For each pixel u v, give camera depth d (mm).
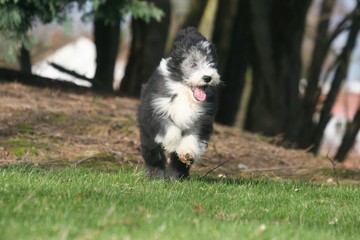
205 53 10852
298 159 17312
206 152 16031
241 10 25328
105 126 16250
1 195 8820
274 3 25031
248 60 25531
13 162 13250
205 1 24953
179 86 10852
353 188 12086
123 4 18344
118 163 13859
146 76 23984
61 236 6949
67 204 8500
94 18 18906
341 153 26078
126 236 7078
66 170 11625
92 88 21344
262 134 22531
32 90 18547
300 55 25453
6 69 20516
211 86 10930
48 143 14773
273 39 25078
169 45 32000
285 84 25156
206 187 10883
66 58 64438
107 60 25188
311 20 44250
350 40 25562
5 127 15312
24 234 7102
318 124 26109
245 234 7559
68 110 17078
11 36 17500
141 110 11336
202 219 8180
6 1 16938
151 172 11438
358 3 25156
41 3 17156
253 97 25453
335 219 9336
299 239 7629
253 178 13430
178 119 10883
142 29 24125
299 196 10836
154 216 8070
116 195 9367
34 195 8883
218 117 26422
